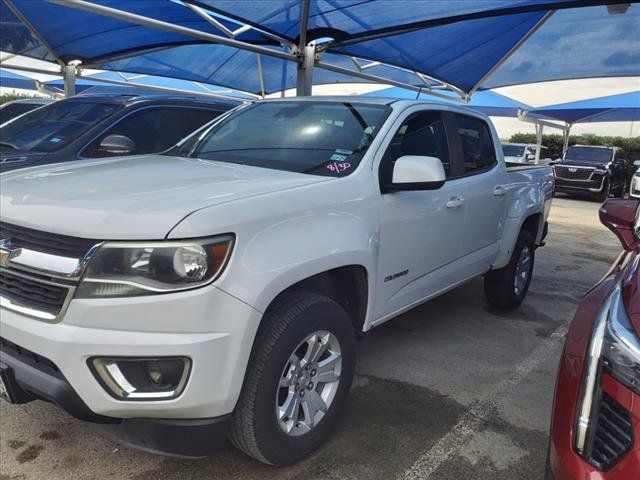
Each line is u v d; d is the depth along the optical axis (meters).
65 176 2.79
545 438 3.13
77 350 2.04
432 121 3.93
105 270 2.06
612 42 9.48
